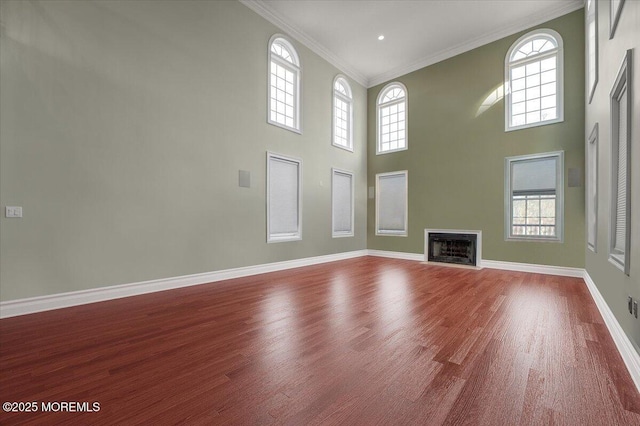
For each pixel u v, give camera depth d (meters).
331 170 6.65
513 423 1.36
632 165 1.87
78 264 3.19
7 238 2.79
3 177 2.77
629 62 1.88
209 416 1.41
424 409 1.46
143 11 3.72
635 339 1.74
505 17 5.37
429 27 5.67
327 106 6.58
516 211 5.51
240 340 2.30
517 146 5.47
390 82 7.31
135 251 3.61
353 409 1.46
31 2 2.93
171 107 3.96
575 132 4.90
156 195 3.80
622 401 1.52
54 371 1.84
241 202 4.80
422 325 2.62
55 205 3.04
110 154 3.42
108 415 1.42
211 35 4.44
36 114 2.94
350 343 2.24
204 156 4.31
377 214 7.51
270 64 5.30
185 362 1.95
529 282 4.41
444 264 6.10
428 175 6.59
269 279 4.61
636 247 1.77
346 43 6.19
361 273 5.13
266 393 1.60
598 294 3.20
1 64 2.77
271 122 5.28
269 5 5.12
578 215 4.84
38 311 2.94
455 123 6.24
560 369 1.85
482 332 2.46
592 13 3.93
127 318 2.80
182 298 3.49
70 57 3.15
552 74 5.25
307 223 6.04
